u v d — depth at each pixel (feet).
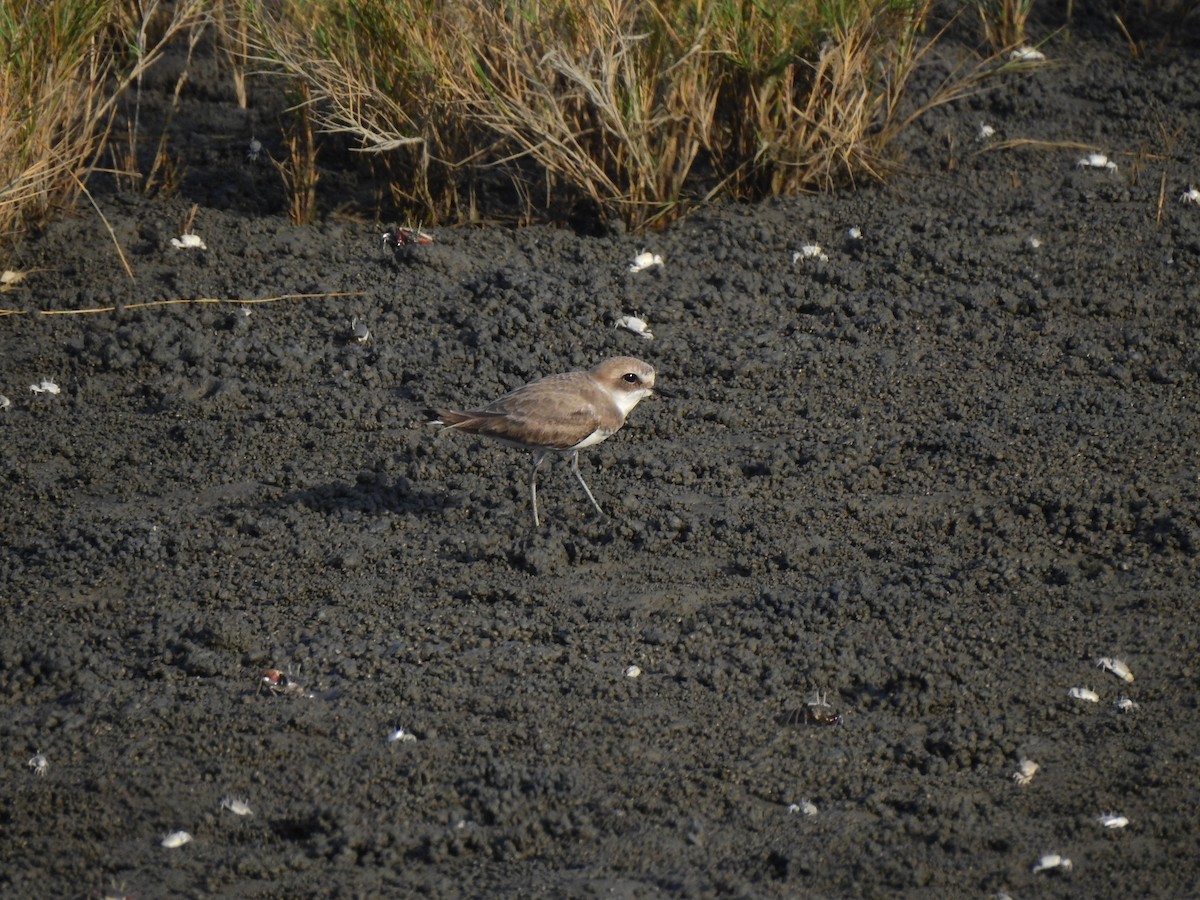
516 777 28.53
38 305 47.50
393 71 52.01
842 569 35.32
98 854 26.99
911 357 45.01
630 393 37.55
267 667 32.04
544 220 53.72
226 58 63.82
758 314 47.75
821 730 30.01
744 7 51.67
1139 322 46.39
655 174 52.47
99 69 57.67
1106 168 55.62
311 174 53.52
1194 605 33.22
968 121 59.26
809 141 53.47
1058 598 33.83
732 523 37.04
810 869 26.37
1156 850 26.61
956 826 27.25
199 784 28.66
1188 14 66.39
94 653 32.60
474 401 42.70
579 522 37.37
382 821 27.71
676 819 27.71
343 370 44.47
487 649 32.60
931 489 38.29
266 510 37.91
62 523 37.45
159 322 46.50
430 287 48.80
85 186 54.44
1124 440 39.78
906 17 52.85
